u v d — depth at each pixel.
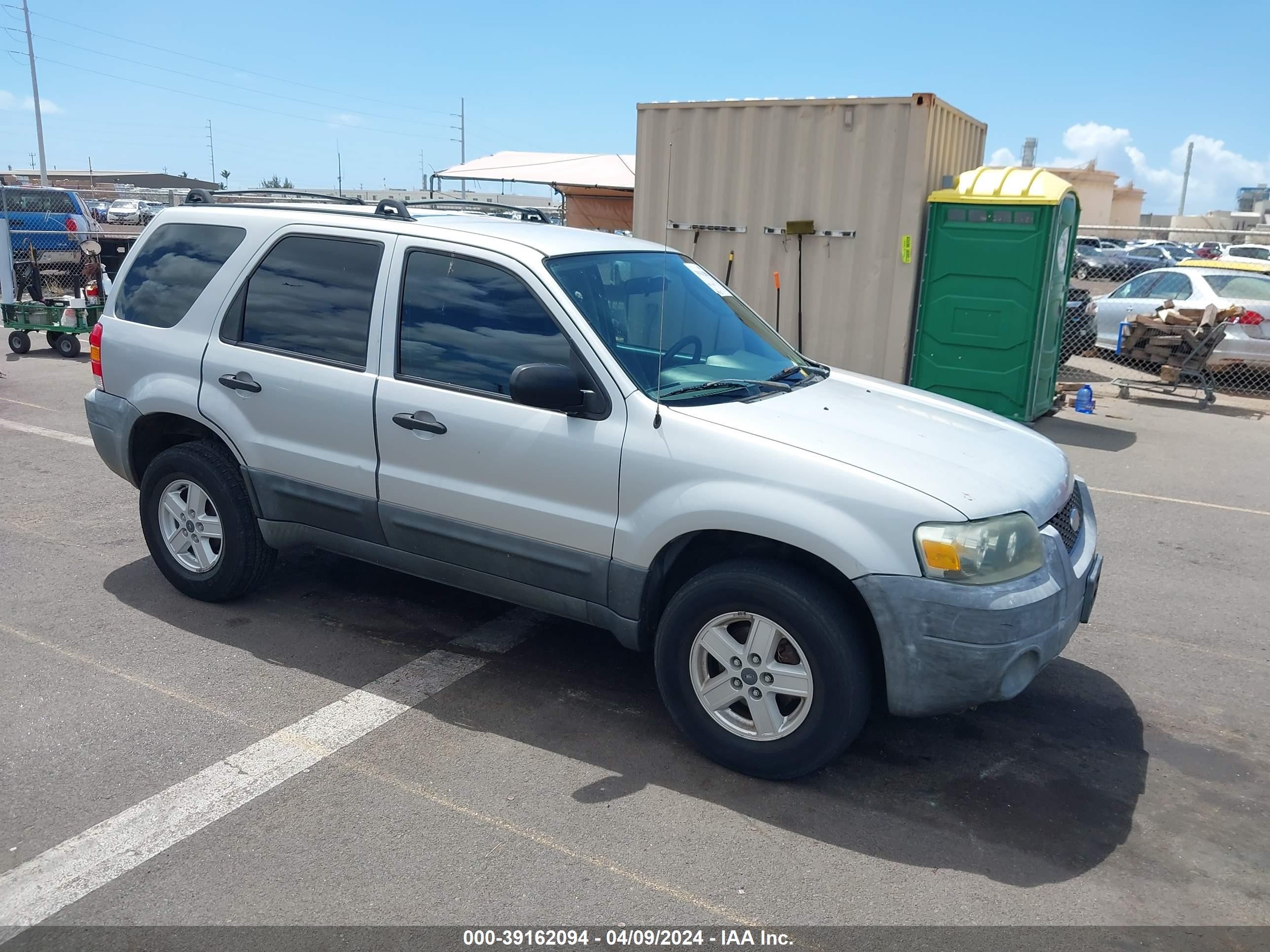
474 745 3.88
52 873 3.06
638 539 3.73
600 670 4.57
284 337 4.63
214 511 4.97
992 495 3.47
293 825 3.33
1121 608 5.61
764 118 10.05
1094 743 4.08
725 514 3.53
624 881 3.10
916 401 4.49
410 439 4.22
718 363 4.29
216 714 4.05
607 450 3.77
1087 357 15.77
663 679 3.82
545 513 3.94
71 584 5.37
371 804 3.46
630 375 3.84
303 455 4.54
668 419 3.70
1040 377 9.95
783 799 3.58
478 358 4.12
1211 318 12.87
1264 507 7.80
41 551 5.86
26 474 7.47
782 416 3.81
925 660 3.35
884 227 9.73
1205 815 3.59
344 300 4.48
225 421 4.74
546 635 4.94
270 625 4.93
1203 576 6.17
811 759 3.55
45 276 13.62
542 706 4.21
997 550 3.36
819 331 10.24
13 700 4.11
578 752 3.85
